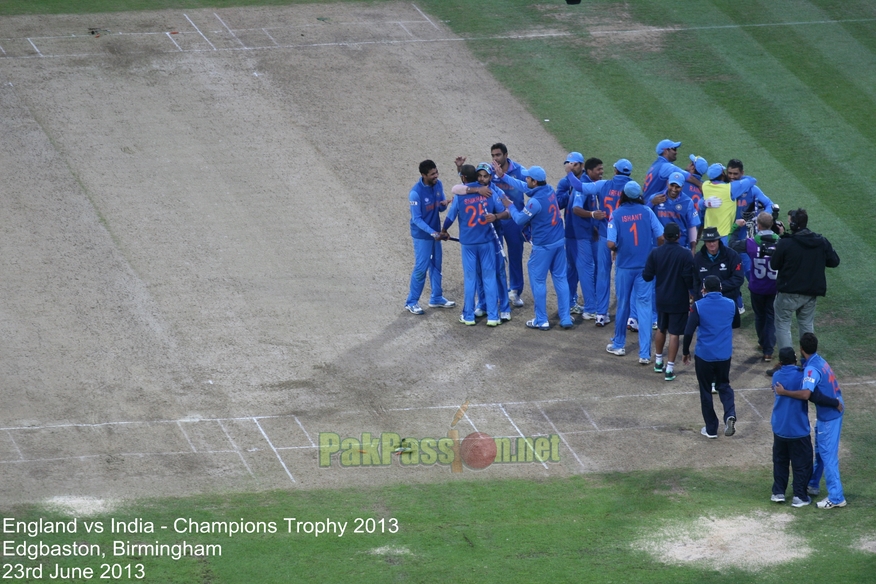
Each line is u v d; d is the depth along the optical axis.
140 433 45.03
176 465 43.12
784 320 49.69
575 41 83.75
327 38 82.50
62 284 55.34
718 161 68.94
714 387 49.53
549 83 78.06
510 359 51.84
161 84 75.06
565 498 41.69
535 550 38.09
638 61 81.12
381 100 75.12
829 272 59.56
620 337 52.22
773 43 84.00
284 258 59.34
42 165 65.44
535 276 53.69
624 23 86.62
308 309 55.16
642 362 51.44
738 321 46.69
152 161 66.94
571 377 50.44
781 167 68.69
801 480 40.88
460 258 61.56
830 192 66.31
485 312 56.03
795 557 37.56
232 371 49.72
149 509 40.16
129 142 68.56
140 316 53.41
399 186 66.50
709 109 75.19
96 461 43.09
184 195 64.12
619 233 50.41
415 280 54.56
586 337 54.28
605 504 41.28
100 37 80.12
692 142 71.12
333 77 77.50
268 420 46.34
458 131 71.94
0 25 80.75
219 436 45.12
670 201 52.91
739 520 40.09
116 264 57.47
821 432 40.97
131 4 85.94
